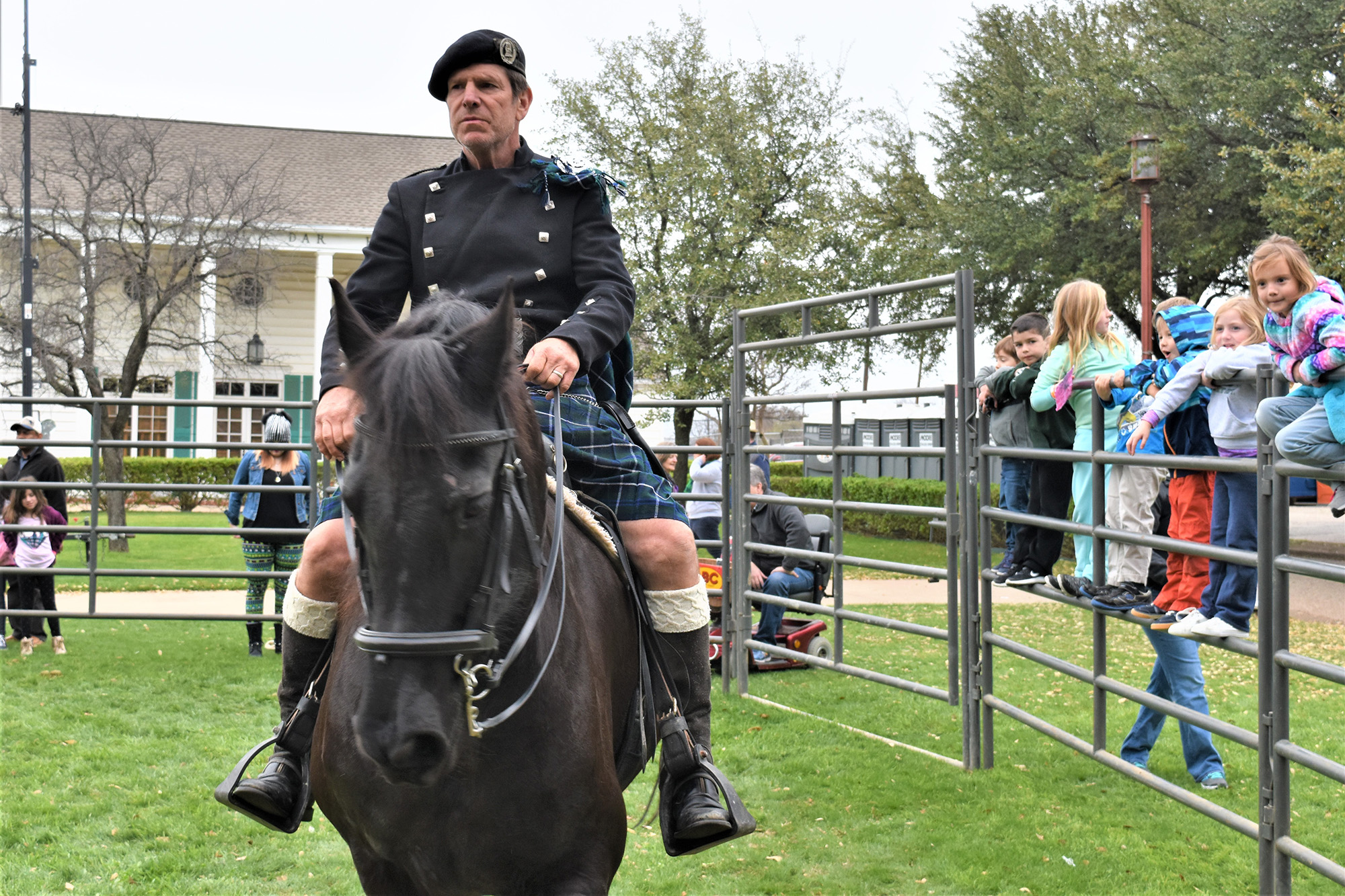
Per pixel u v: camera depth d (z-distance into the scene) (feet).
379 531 5.53
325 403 7.00
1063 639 31.99
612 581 8.62
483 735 6.86
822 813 16.14
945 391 18.49
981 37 68.44
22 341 54.29
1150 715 17.81
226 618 26.66
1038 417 17.21
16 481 28.04
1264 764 11.72
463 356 5.90
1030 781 17.69
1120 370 15.70
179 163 81.66
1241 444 12.92
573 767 7.17
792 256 61.11
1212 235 58.44
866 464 67.00
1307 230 45.24
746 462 24.29
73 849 14.39
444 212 9.45
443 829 7.03
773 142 65.00
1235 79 57.41
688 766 8.84
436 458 5.57
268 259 73.72
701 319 62.64
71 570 26.63
